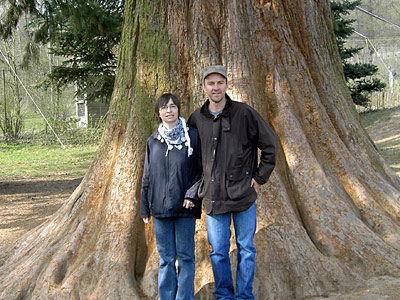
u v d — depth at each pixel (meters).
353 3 20.52
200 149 3.54
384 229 4.51
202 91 4.48
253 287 3.82
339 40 20.33
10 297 3.98
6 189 11.37
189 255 3.55
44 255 4.34
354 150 5.23
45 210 8.69
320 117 4.87
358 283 3.90
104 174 4.71
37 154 19.72
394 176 5.43
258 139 3.48
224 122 3.46
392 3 29.55
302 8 5.06
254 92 4.57
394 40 30.75
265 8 4.76
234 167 3.44
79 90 16.59
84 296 3.84
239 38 4.58
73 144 23.33
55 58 30.14
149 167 3.53
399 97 29.64
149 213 3.62
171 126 3.52
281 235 4.11
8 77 28.62
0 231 7.18
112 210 4.40
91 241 4.36
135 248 4.27
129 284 3.89
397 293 3.69
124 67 4.94
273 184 4.36
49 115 30.28
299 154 4.54
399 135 17.19
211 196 3.46
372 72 21.61
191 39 4.57
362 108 30.02
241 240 3.52
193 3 4.57
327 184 4.47
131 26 4.89
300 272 3.92
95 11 10.38
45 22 10.79
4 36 10.77
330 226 4.27
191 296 3.56
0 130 31.86
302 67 4.92
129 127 4.64
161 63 4.59
